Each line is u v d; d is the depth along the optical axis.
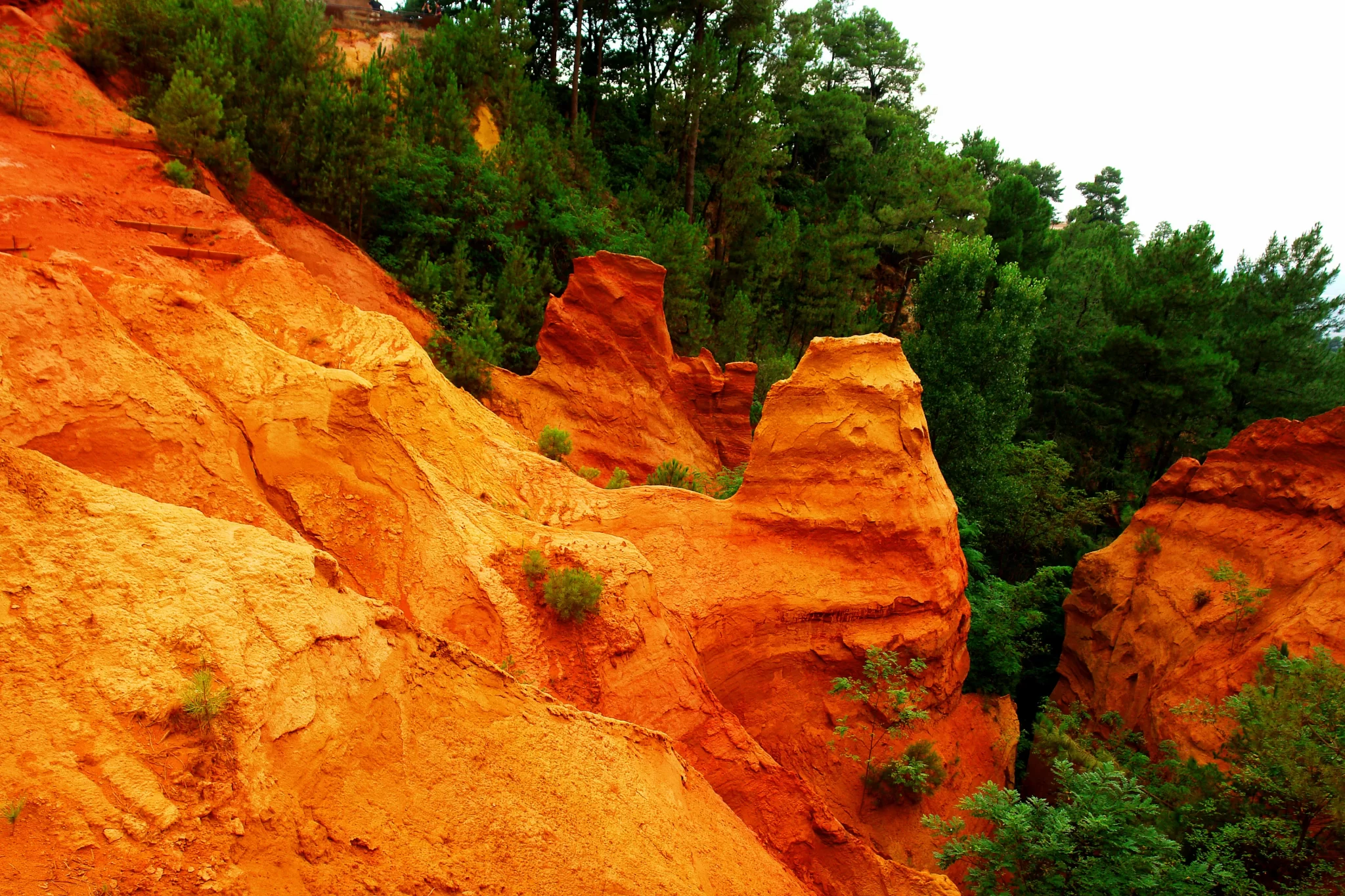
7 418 8.73
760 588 17.00
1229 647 19.77
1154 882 11.90
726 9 45.00
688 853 9.22
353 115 25.08
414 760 7.17
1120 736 21.05
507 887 6.92
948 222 44.91
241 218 18.58
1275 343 39.00
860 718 16.84
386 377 16.11
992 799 13.53
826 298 44.16
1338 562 18.91
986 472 32.28
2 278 9.34
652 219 36.75
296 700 6.42
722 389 29.77
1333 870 13.15
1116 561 25.62
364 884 6.04
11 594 5.66
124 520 6.64
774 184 51.44
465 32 35.22
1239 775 14.88
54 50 20.81
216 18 24.22
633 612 13.85
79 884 4.77
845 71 61.50
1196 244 37.19
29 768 5.01
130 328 11.46
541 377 25.78
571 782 8.35
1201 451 38.47
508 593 13.04
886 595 17.38
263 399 11.76
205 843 5.33
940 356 34.50
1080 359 42.66
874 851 13.61
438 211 27.77
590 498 17.70
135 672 5.71
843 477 17.86
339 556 11.62
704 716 13.88
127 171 18.36
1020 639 25.55
